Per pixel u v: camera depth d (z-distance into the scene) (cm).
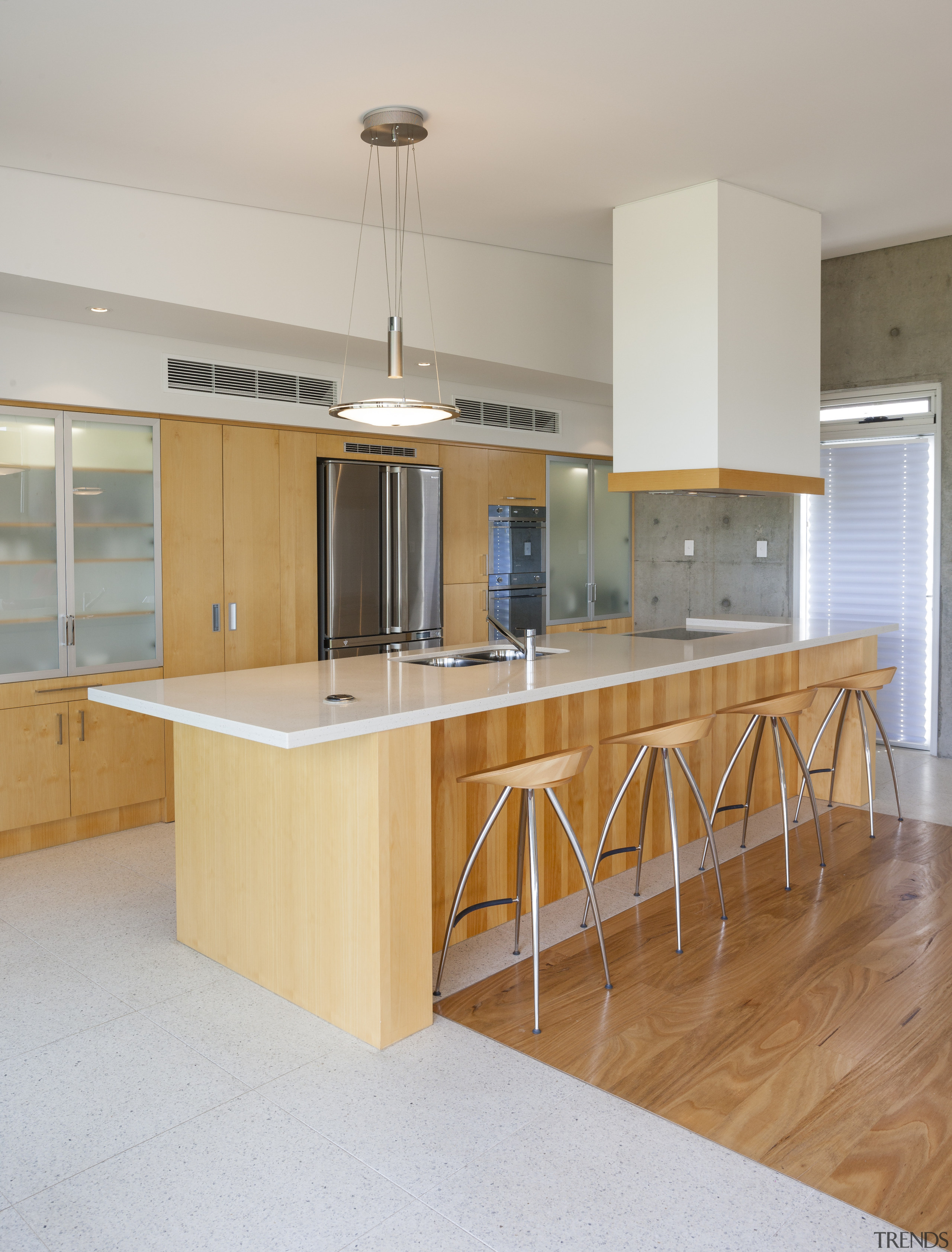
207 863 317
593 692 379
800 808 503
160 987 299
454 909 290
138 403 466
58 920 356
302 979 284
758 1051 257
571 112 350
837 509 668
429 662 406
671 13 283
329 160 380
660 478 461
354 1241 188
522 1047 261
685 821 439
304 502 539
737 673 467
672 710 424
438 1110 232
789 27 295
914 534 632
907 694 642
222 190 404
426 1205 198
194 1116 229
